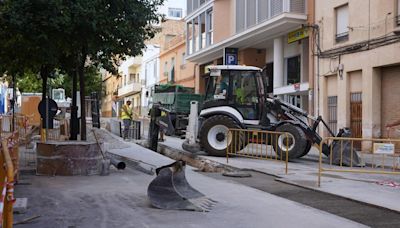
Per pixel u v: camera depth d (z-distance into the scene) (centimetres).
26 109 2775
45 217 666
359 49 1911
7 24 1010
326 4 2111
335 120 2081
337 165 1348
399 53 1720
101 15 1028
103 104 7762
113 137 1934
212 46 3009
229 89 1588
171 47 4381
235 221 668
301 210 755
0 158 500
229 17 2903
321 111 2139
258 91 1570
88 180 993
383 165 1193
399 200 842
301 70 2347
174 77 4309
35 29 992
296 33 2322
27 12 973
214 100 1605
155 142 1831
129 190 882
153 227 623
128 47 1160
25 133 1698
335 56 2047
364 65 1888
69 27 1009
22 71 1548
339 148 1351
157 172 764
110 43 1105
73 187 905
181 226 632
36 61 1298
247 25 2580
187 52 3581
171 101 2689
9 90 3834
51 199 788
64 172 1048
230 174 1162
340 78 2016
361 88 1927
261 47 2828
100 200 788
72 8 989
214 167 1359
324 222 677
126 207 738
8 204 414
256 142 1477
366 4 1878
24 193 838
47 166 1051
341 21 2045
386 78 1836
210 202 780
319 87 2153
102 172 1071
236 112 1556
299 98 2494
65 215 680
